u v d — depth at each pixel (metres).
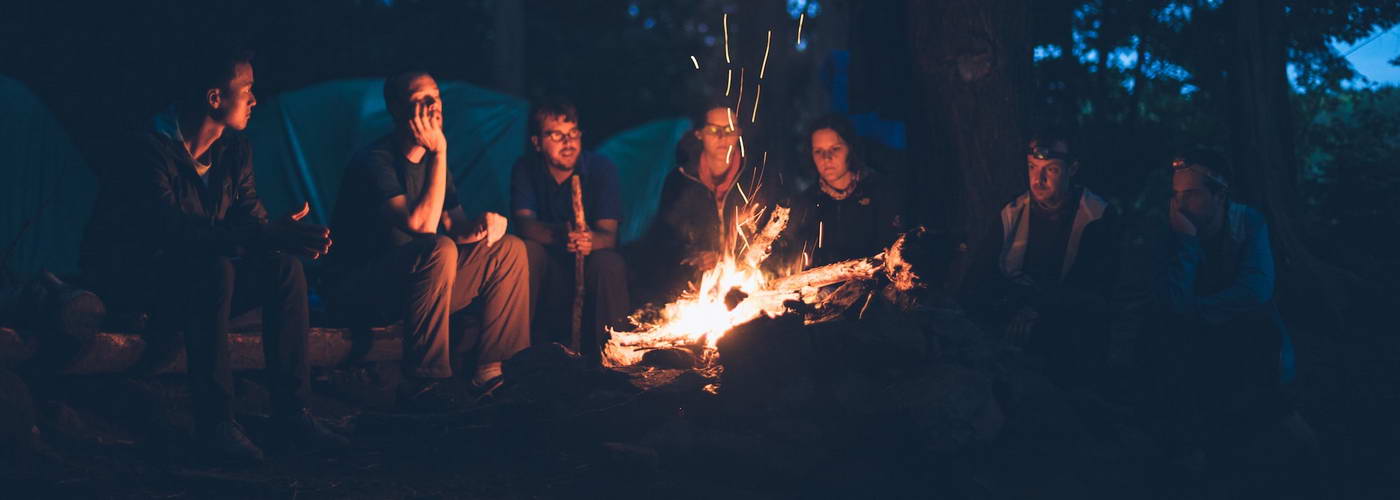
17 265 7.68
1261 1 6.66
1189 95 8.05
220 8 13.58
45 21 12.74
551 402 4.30
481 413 4.38
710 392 4.00
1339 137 7.94
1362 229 7.19
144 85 12.83
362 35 15.78
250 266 3.96
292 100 9.43
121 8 12.95
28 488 3.33
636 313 5.39
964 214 5.68
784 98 11.78
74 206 8.21
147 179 3.77
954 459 3.74
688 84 20.66
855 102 7.29
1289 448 3.62
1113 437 4.04
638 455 3.67
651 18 21.30
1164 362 3.95
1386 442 3.96
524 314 4.76
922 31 5.74
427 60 16.88
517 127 10.33
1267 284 3.82
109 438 3.90
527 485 3.61
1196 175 3.87
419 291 4.47
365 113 9.40
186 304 3.71
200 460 3.74
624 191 11.69
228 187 4.12
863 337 3.89
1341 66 7.54
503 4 16.20
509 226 9.64
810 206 5.25
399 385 4.62
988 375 3.95
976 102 5.66
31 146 8.03
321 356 4.66
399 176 4.83
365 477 3.68
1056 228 4.67
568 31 20.78
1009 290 4.59
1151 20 7.68
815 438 3.80
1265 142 6.57
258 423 4.16
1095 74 8.07
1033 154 4.59
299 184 9.10
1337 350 5.54
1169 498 3.50
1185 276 3.83
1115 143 7.86
